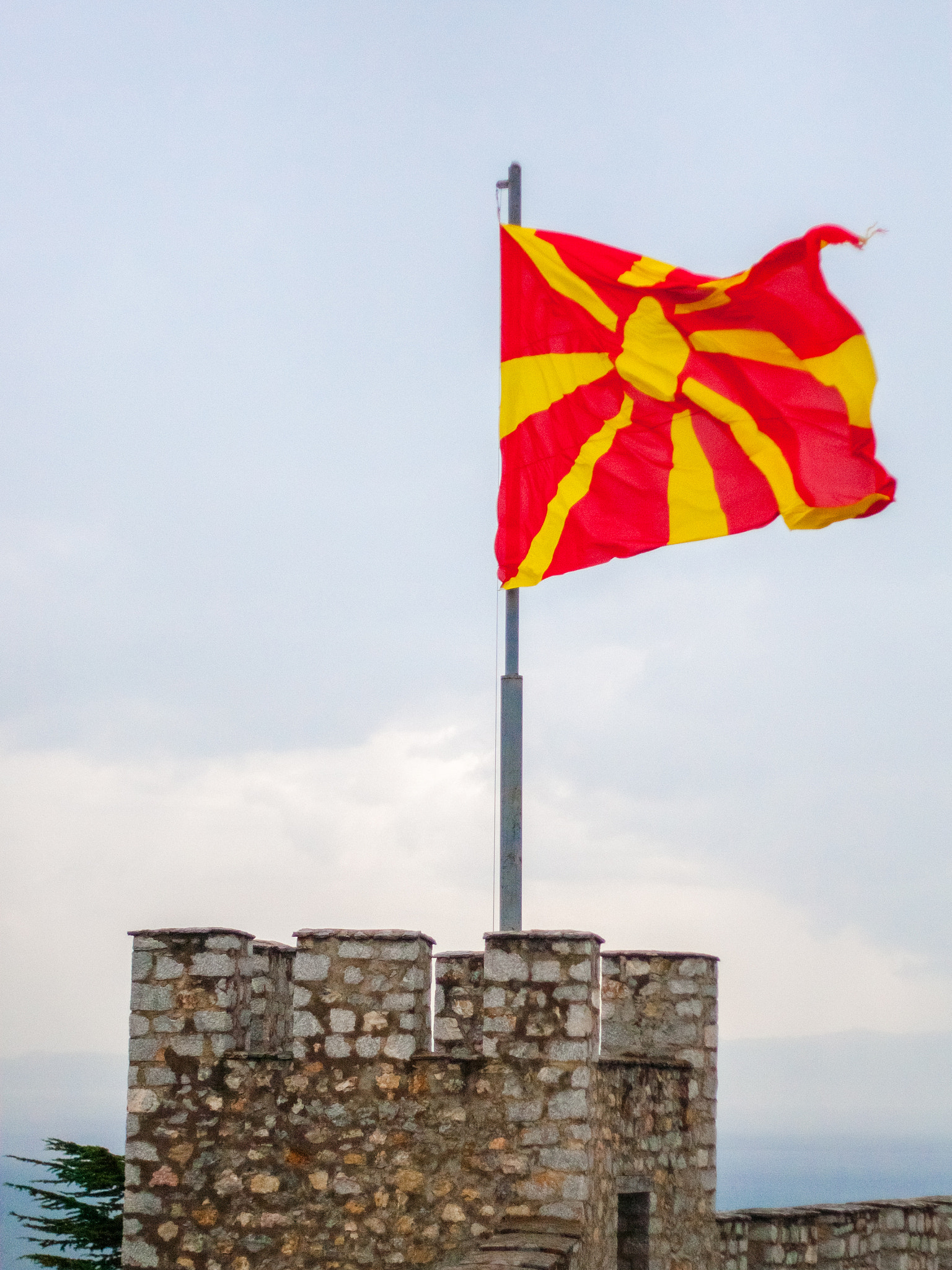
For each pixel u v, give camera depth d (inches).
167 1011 652.1
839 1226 828.6
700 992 751.7
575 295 705.0
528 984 633.0
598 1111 640.4
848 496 659.4
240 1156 639.1
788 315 665.0
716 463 682.8
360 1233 626.2
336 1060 639.8
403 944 643.5
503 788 685.9
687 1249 722.8
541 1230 605.0
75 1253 906.7
